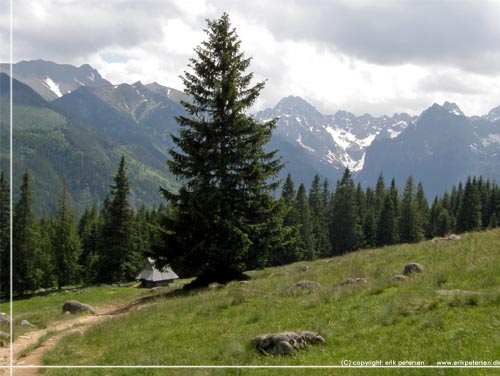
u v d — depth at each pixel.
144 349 15.49
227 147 30.66
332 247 105.56
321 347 12.50
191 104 30.94
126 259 71.12
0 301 61.34
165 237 29.69
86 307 28.33
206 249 28.47
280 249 31.27
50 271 73.88
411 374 9.77
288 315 16.39
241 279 30.89
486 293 13.77
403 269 21.62
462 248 23.28
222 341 14.74
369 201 132.25
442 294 14.61
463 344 10.80
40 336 20.95
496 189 128.12
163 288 40.47
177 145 30.44
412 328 12.44
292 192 94.81
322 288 20.08
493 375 9.05
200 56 31.25
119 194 70.56
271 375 11.03
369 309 15.12
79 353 16.34
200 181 30.14
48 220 113.56
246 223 30.33
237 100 30.41
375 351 11.41
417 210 118.25
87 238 97.69
